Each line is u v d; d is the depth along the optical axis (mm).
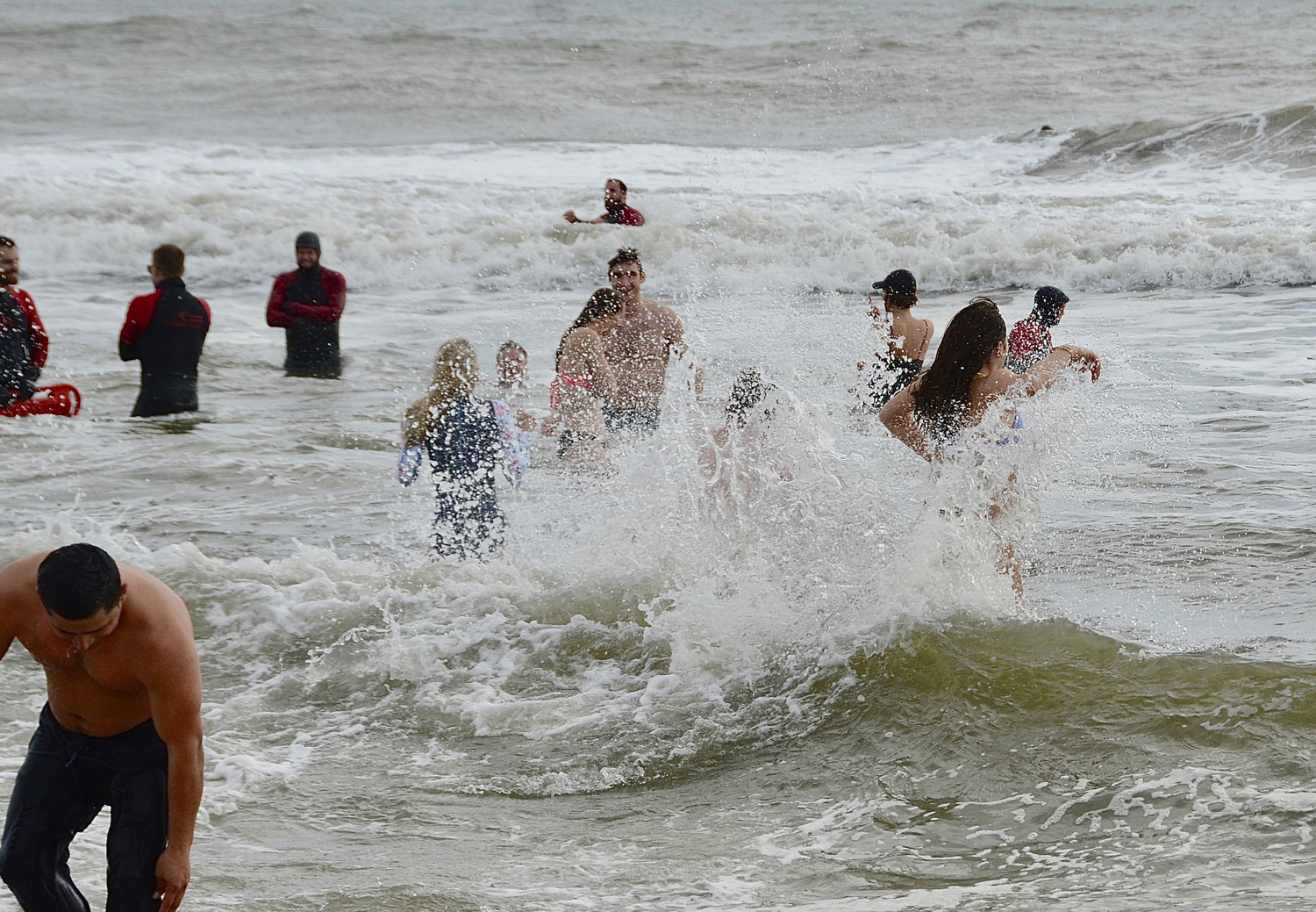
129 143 84625
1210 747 11648
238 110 98688
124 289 48219
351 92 102000
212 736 14555
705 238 51719
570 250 51688
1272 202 54844
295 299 34750
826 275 48812
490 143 85562
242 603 17875
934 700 13344
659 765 13391
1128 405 27094
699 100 99750
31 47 125750
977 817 11328
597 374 22859
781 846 11219
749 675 14961
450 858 11391
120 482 24672
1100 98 95000
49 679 8867
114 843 8867
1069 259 47312
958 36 129625
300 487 24422
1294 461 22812
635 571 17688
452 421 19828
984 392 15867
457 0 179875
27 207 55906
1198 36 126062
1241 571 17266
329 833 12102
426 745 14273
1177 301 41938
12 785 12852
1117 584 16984
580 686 15422
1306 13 145250
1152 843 10312
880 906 9734
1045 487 16203
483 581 18297
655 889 10453
